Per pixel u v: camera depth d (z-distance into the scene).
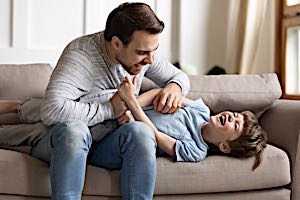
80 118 1.65
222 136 1.83
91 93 1.76
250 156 1.81
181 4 3.39
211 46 3.48
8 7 3.05
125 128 1.65
